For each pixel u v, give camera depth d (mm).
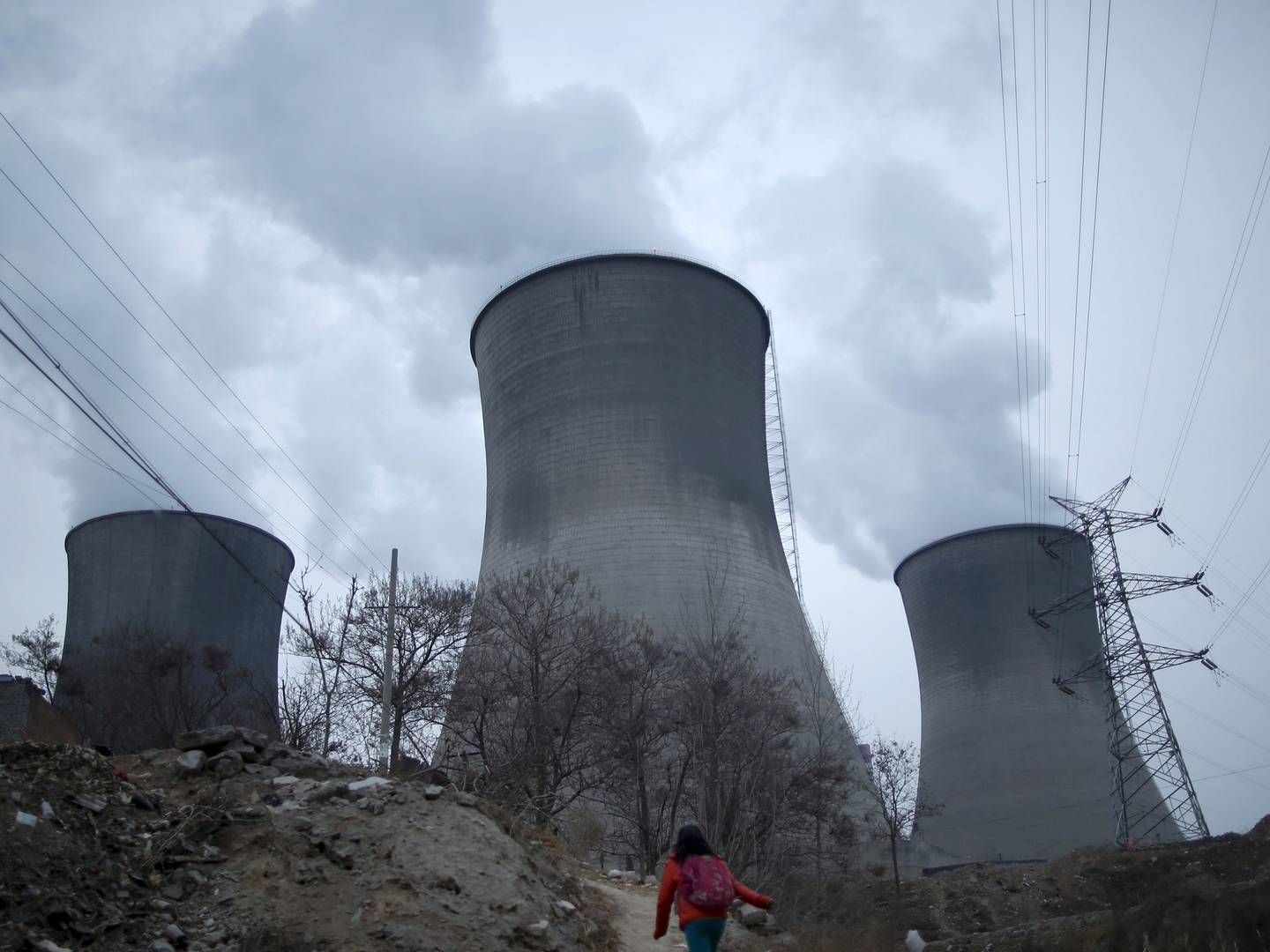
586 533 46156
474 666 29547
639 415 48656
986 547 67000
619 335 50125
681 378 50094
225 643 58719
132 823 10172
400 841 10492
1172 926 16359
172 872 9641
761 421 54500
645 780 28156
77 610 59438
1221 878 24531
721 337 52344
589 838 17906
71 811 9812
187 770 11547
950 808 63344
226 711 42188
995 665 64812
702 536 46812
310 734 27750
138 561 58594
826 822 36125
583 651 30953
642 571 44969
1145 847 37125
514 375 51656
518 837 11938
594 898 11750
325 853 10164
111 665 43562
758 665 43750
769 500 52594
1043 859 59375
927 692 68750
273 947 8805
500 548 48625
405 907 9562
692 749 28500
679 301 51531
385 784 11570
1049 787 61250
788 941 12805
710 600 41656
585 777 29109
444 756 27688
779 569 49125
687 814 27438
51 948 8008
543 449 49125
